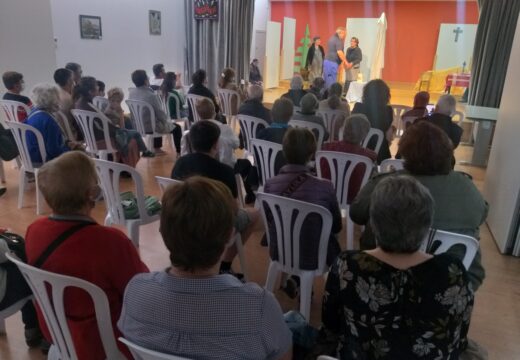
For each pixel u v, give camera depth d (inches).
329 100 165.8
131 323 36.8
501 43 223.1
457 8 405.7
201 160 86.3
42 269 49.9
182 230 34.2
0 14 197.9
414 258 39.6
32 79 216.5
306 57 432.1
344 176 104.0
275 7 470.9
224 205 35.6
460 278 38.1
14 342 78.4
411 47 435.2
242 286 35.6
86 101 150.5
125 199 102.2
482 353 51.5
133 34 295.4
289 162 79.4
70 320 50.9
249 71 342.3
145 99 181.5
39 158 130.3
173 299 34.6
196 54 346.6
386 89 139.9
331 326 45.4
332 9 450.0
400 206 38.4
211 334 33.9
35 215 132.3
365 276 39.1
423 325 37.8
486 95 233.0
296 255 77.2
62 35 245.4
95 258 49.7
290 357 40.8
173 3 327.6
